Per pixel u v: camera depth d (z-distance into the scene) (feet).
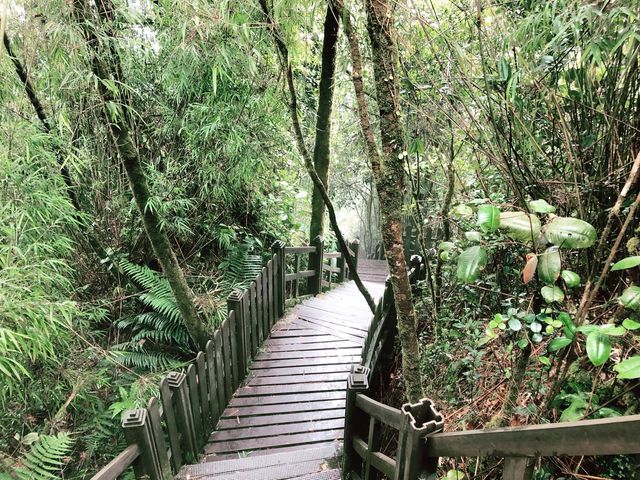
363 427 7.97
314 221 20.29
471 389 8.55
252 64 10.50
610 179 5.14
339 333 16.11
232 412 11.23
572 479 5.03
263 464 8.86
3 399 8.28
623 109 4.92
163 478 7.27
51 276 8.95
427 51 8.44
